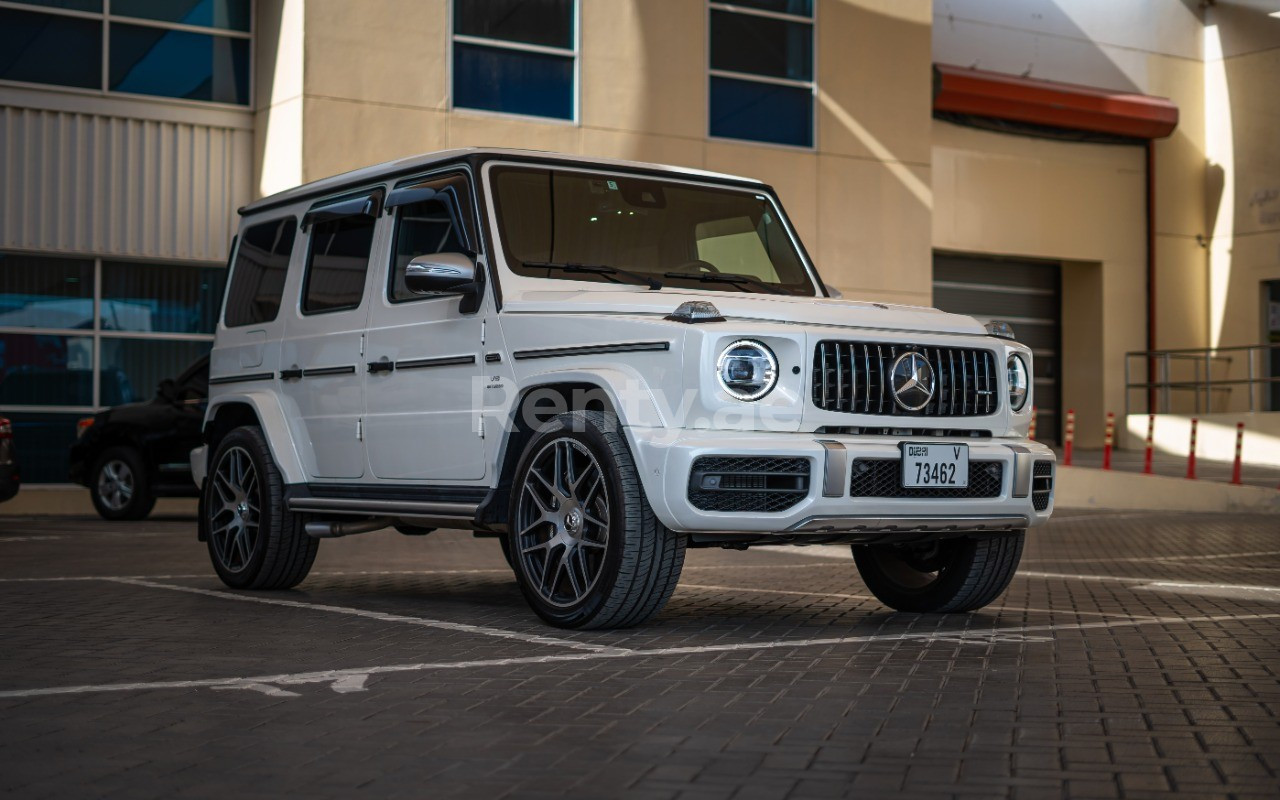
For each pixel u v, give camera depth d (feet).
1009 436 21.30
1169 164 98.48
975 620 22.33
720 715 14.57
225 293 27.99
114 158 57.67
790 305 19.89
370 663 17.72
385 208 23.82
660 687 16.10
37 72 56.54
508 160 22.48
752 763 12.50
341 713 14.65
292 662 17.80
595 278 21.95
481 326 21.48
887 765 12.43
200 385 50.11
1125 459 87.40
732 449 18.69
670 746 13.15
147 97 58.03
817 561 33.96
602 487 19.88
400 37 57.67
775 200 24.88
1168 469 78.28
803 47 66.64
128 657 18.21
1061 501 65.31
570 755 12.79
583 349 20.01
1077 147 94.89
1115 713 14.76
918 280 68.90
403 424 22.84
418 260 21.18
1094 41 95.14
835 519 19.24
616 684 16.28
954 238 90.22
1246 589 27.71
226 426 27.66
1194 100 99.50
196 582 27.94
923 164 69.10
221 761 12.57
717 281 22.93
